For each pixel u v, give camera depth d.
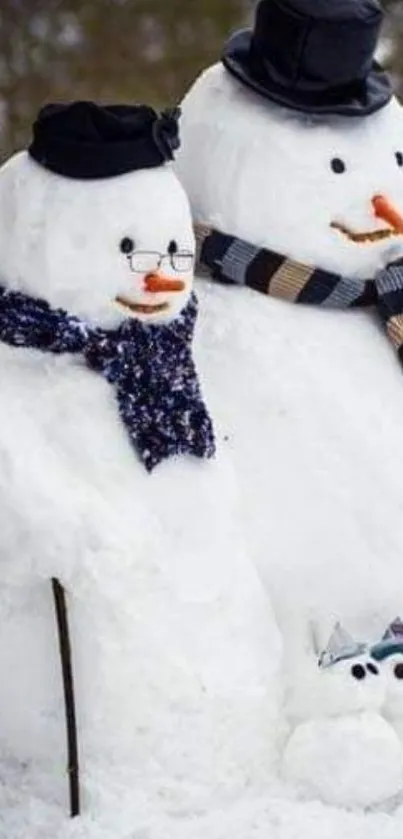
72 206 2.81
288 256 3.08
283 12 3.02
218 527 2.88
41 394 2.83
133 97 7.40
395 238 3.10
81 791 2.80
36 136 2.86
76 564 2.73
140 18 7.73
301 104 3.05
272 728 2.89
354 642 2.96
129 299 2.85
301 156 3.04
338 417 3.03
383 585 3.05
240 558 2.91
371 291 3.14
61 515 2.73
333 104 3.08
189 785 2.81
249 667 2.86
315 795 2.86
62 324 2.83
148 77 7.54
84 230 2.81
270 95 3.05
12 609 2.79
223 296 3.12
